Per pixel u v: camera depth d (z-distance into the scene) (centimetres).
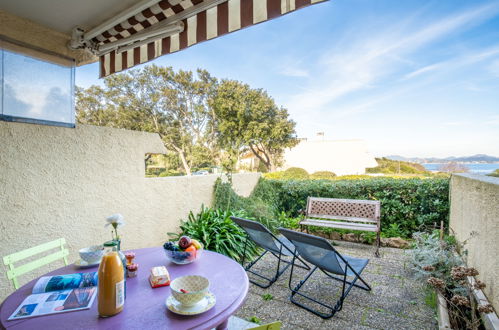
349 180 641
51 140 291
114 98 1717
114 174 357
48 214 288
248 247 435
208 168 1734
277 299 309
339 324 262
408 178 610
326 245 258
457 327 241
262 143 1641
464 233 387
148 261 205
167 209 445
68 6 268
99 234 338
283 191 688
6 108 258
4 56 258
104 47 297
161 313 135
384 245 508
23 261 267
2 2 260
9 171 259
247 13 183
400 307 290
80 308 137
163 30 231
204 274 182
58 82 300
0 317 129
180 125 1789
